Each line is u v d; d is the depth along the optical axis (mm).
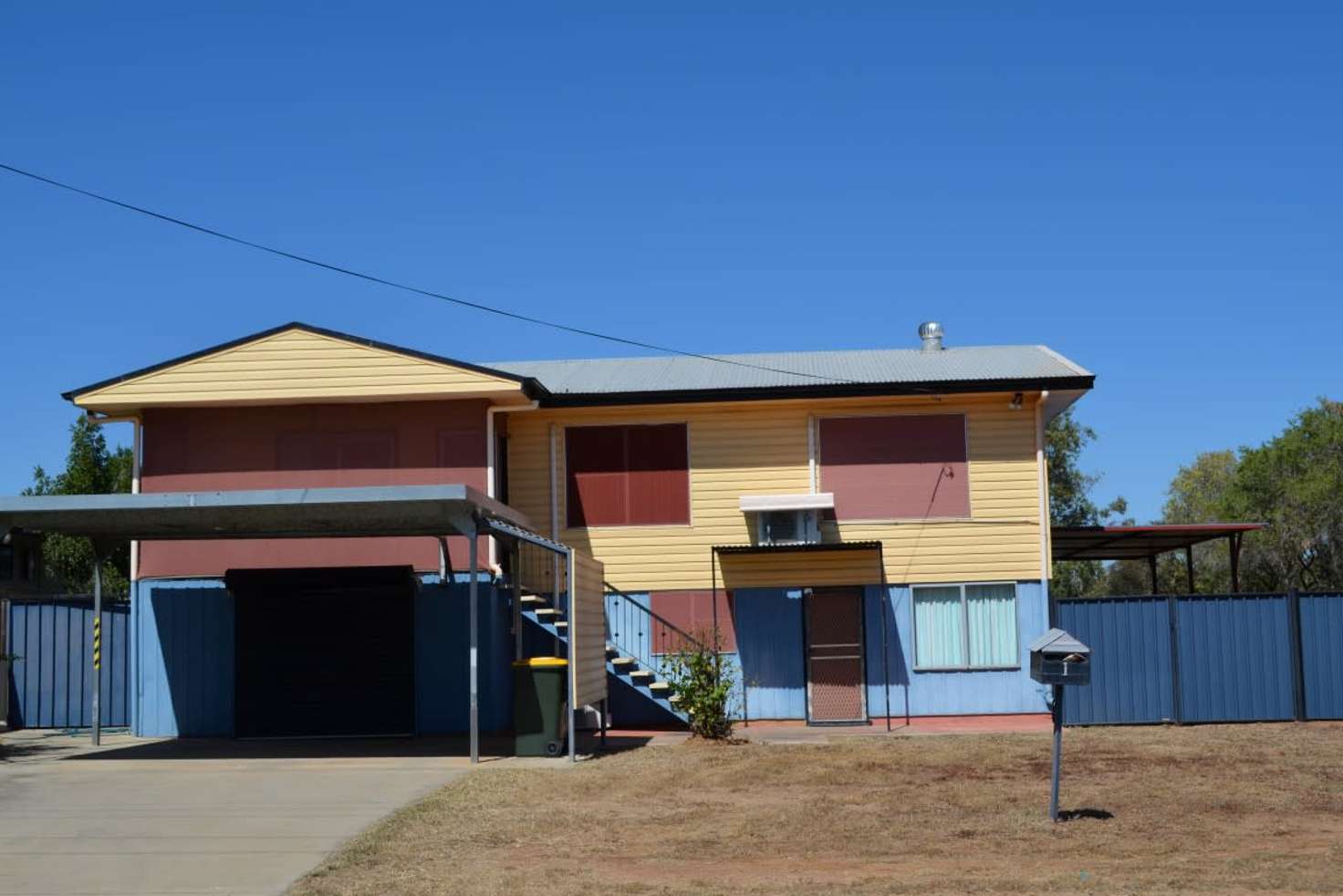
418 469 22078
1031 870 10602
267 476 22125
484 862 11062
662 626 23703
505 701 22016
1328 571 42094
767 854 11367
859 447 23812
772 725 23109
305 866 11016
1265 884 9984
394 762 17562
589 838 12125
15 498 16828
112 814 13484
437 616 21766
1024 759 17156
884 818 13031
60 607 23578
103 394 21766
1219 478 55062
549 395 23281
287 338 21781
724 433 24031
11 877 10703
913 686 23312
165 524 18516
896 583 23531
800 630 23578
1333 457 41719
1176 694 21766
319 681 21656
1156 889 9836
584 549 23906
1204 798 13961
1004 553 23422
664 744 19703
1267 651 21859
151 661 21938
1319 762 16734
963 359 25672
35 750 19703
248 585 21422
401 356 21688
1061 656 12609
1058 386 23031
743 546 23469
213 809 13727
